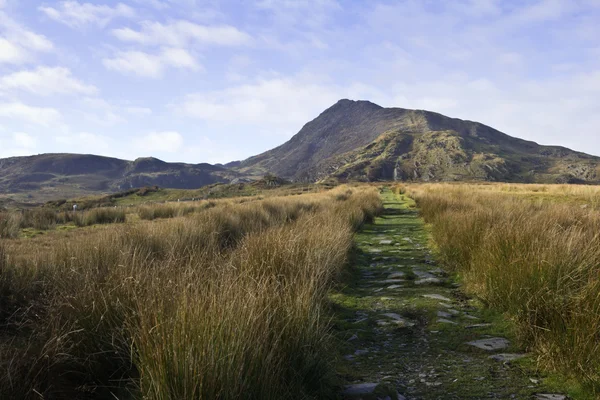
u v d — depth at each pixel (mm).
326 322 4809
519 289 4738
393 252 9750
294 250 6020
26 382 2906
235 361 2734
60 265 5613
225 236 9703
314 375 3381
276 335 3334
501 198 17359
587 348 3506
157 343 2758
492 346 4289
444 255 8469
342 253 7480
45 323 3896
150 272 4566
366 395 3273
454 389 3451
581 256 4941
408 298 6105
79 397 3133
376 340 4602
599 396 3141
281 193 50094
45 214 17578
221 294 3428
